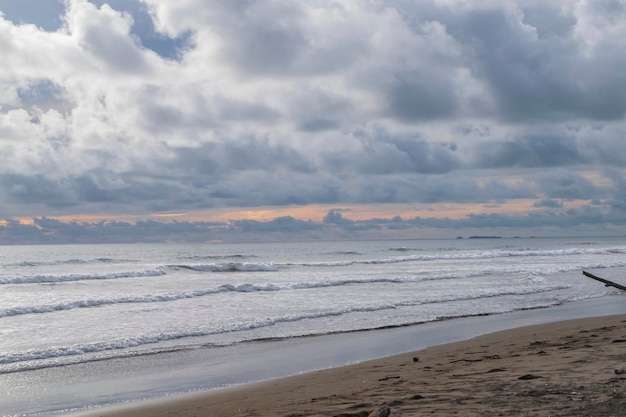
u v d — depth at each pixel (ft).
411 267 150.00
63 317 60.80
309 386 30.32
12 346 44.96
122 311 65.62
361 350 42.91
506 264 157.69
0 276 105.60
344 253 265.54
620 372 24.61
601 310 64.80
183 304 72.28
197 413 25.02
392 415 19.36
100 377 34.78
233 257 224.53
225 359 40.01
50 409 27.89
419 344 44.98
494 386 23.89
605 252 234.99
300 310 66.33
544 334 45.70
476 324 55.42
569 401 19.76
